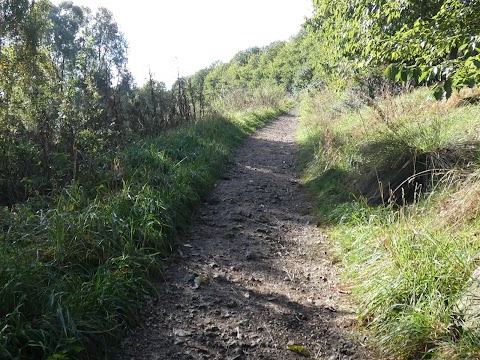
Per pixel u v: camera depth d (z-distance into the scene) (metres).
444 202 4.32
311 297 3.80
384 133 6.31
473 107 6.77
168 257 4.36
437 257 3.39
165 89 12.42
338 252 4.62
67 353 2.62
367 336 3.15
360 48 5.98
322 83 22.23
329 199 6.09
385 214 4.73
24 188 4.89
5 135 5.48
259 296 3.79
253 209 6.09
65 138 5.80
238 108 18.95
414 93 8.77
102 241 3.80
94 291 3.14
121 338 3.04
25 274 2.96
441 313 2.83
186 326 3.28
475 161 4.87
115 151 6.53
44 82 6.76
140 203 4.69
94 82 6.74
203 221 5.50
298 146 11.45
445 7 4.29
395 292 3.24
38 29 13.64
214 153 8.21
